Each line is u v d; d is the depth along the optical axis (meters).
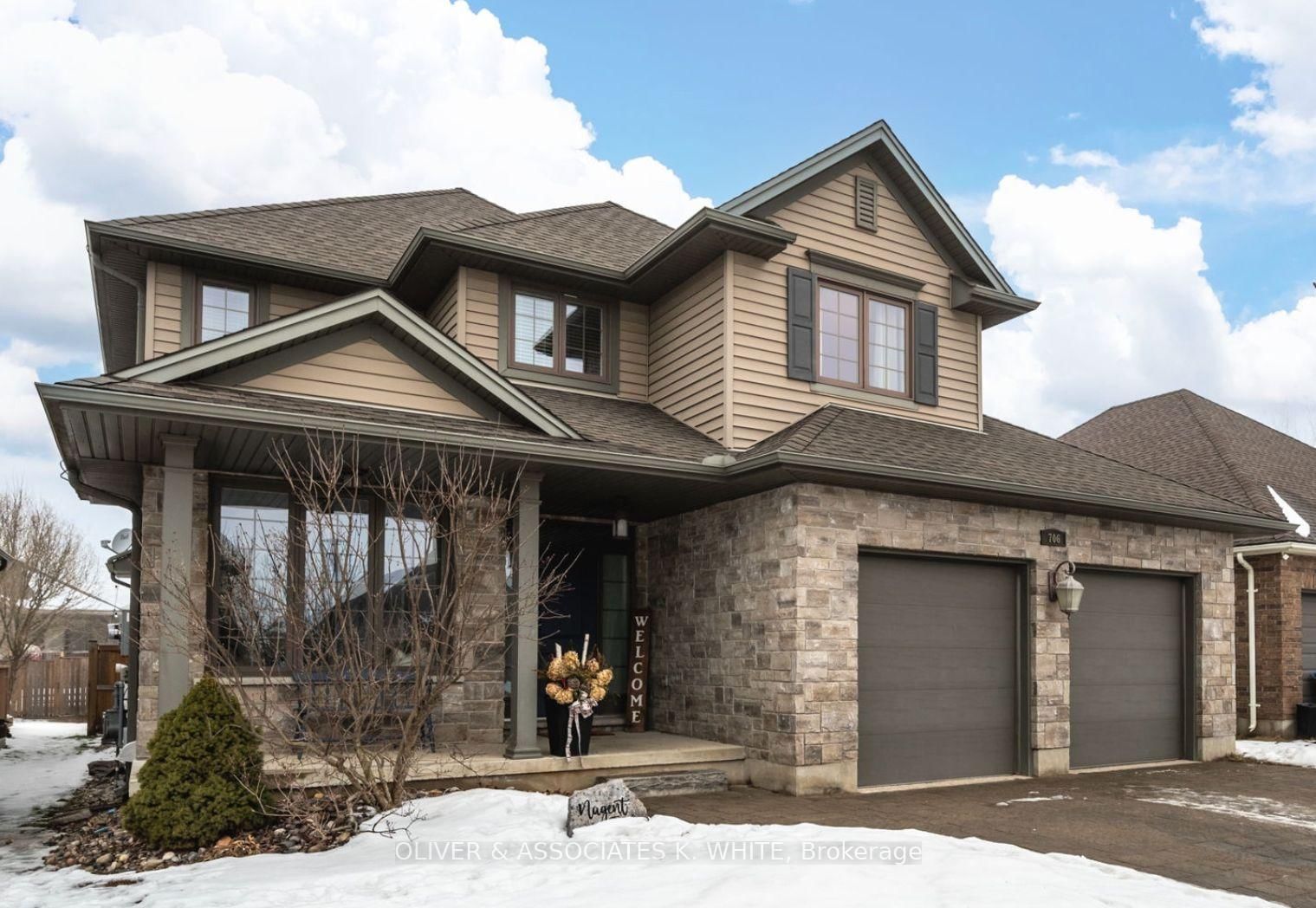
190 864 6.64
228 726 7.32
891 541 10.00
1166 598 12.46
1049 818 8.25
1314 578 14.73
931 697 10.33
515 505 9.66
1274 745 13.10
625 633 12.03
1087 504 10.94
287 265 11.09
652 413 11.77
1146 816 8.37
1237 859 6.84
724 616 10.46
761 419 10.84
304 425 7.76
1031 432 13.80
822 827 7.12
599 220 13.94
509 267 11.38
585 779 9.10
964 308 12.67
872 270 11.91
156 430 7.78
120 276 10.93
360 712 7.40
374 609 8.45
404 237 13.28
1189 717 12.34
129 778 8.41
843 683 9.52
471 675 9.59
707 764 9.75
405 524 9.71
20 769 12.48
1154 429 18.48
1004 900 5.23
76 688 22.23
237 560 8.06
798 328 11.25
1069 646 11.29
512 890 5.58
